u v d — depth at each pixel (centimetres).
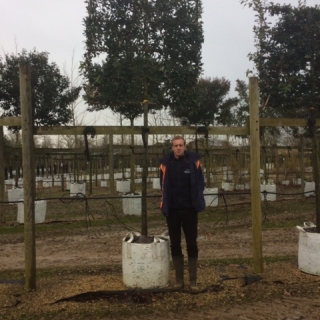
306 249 543
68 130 511
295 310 434
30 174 481
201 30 615
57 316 421
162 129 533
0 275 583
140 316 421
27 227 482
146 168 520
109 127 522
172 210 477
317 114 888
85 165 2369
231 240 828
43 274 584
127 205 1176
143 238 497
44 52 1555
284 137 2641
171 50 607
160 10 596
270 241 798
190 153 476
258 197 543
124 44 602
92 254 724
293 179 2166
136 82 600
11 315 423
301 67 832
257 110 532
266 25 866
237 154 1872
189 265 485
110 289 482
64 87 1568
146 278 478
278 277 533
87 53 608
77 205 1427
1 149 1029
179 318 416
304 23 828
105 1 598
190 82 609
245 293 482
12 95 1534
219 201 1501
